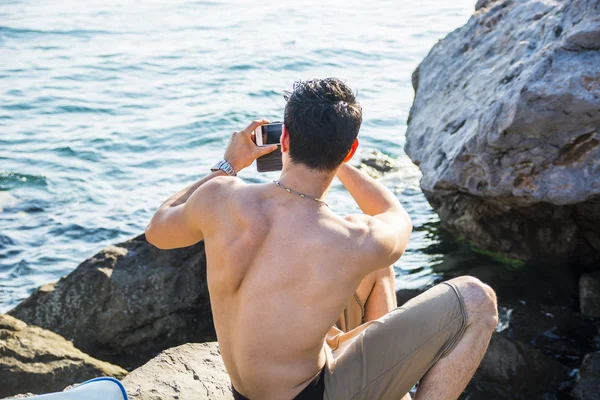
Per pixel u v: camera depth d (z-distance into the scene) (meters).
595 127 5.24
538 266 6.62
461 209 7.30
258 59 16.89
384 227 2.26
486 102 6.09
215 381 3.28
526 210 6.43
